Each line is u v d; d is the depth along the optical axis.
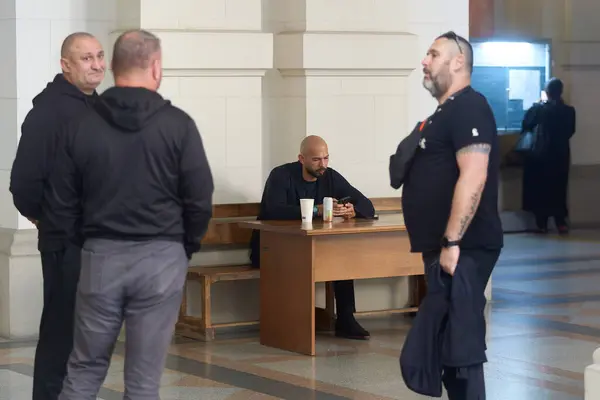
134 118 4.69
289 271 8.02
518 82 14.77
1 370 7.40
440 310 5.33
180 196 4.80
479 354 5.29
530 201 15.12
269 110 9.27
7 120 8.58
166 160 4.73
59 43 8.59
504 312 9.59
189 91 8.77
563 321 9.16
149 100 4.73
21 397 6.69
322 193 8.65
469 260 5.35
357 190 8.79
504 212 15.09
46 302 5.37
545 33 14.87
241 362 7.68
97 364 4.88
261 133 9.09
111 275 4.73
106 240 4.75
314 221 8.44
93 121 4.76
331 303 8.80
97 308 4.77
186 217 4.82
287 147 9.29
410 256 8.30
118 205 4.71
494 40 14.55
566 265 12.38
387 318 9.41
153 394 4.85
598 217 15.44
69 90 5.38
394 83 9.45
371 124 9.38
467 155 5.25
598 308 9.78
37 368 5.40
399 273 8.27
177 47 8.62
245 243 9.05
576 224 15.38
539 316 9.39
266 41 8.95
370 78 9.34
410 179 5.51
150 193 4.72
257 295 9.08
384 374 7.29
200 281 8.52
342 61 9.15
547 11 14.87
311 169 8.51
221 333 8.77
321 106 9.17
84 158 4.75
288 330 8.05
